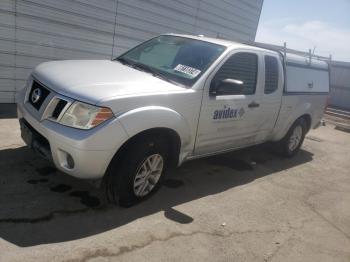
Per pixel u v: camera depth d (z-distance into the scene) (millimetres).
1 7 6574
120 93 3504
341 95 17625
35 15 7043
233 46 4828
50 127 3416
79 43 7914
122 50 8805
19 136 5324
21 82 7273
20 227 3240
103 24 8195
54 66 4148
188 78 4262
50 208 3621
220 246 3561
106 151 3367
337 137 9969
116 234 3396
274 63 5566
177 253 3303
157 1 9164
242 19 12266
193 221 3910
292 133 6703
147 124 3600
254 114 5207
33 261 2834
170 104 3871
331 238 4176
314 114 7062
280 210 4625
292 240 3957
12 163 4410
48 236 3188
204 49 4723
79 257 2980
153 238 3447
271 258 3555
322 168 6809
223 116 4613
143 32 9125
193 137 4324
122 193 3721
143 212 3881
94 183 3635
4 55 6887
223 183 5129
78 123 3332
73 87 3500
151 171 3965
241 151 6820
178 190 4598
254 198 4820
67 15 7508
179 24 10008
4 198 3654
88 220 3537
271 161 6613
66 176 4297
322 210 4887
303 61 6520
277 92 5660
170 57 4688
